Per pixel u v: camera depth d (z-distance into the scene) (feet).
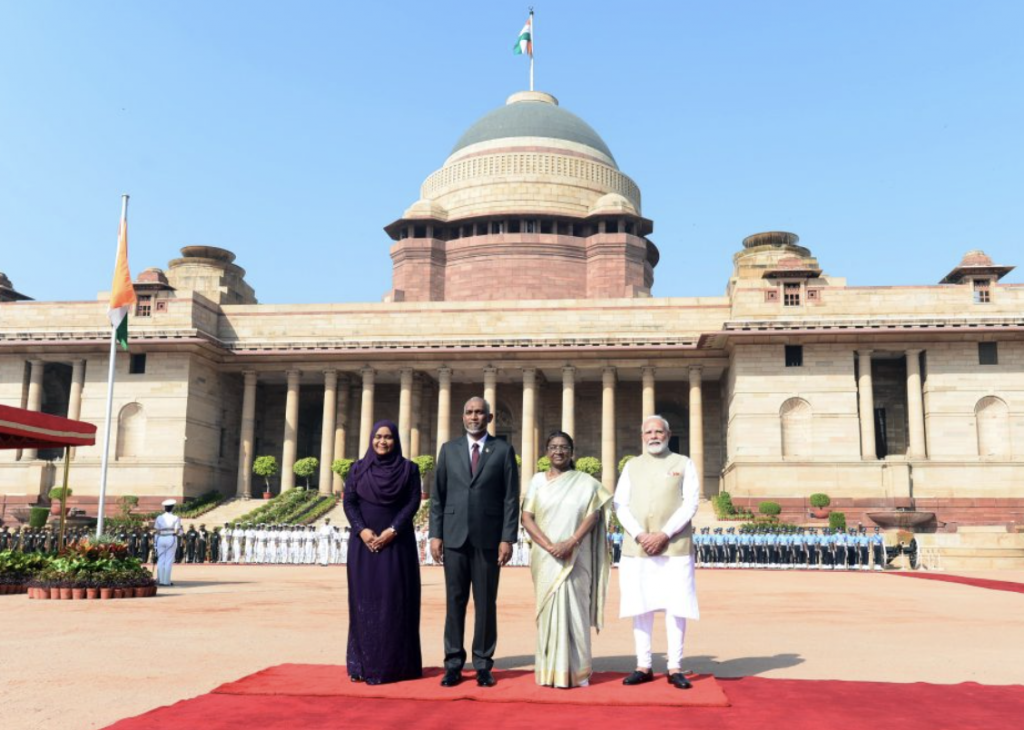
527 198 276.00
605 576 32.37
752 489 188.65
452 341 211.00
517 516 32.32
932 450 186.80
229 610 61.46
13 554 76.54
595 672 34.94
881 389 209.77
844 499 185.47
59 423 81.97
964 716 25.96
